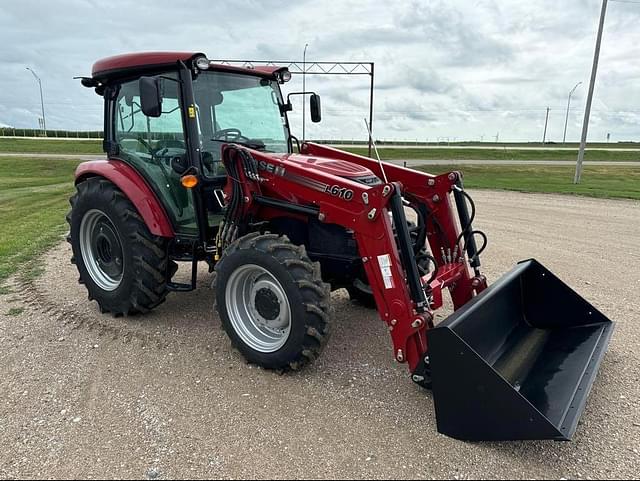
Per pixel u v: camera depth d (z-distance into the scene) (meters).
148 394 3.31
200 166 4.13
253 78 4.66
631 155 49.28
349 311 4.88
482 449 2.73
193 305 5.02
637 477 2.52
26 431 2.91
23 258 7.05
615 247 7.93
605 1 17.72
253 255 3.48
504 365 3.29
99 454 2.70
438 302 3.41
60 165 29.72
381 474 2.54
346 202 3.33
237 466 2.60
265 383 3.46
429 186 4.14
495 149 57.34
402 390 3.37
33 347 4.04
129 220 4.37
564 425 2.61
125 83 4.54
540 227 9.83
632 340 4.21
